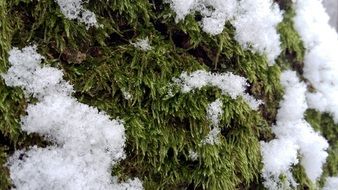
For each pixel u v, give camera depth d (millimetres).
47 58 140
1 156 130
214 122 156
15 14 139
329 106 213
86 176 136
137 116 147
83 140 138
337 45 220
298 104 190
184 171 153
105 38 152
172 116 152
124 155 144
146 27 156
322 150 193
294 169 182
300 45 211
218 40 162
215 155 153
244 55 169
